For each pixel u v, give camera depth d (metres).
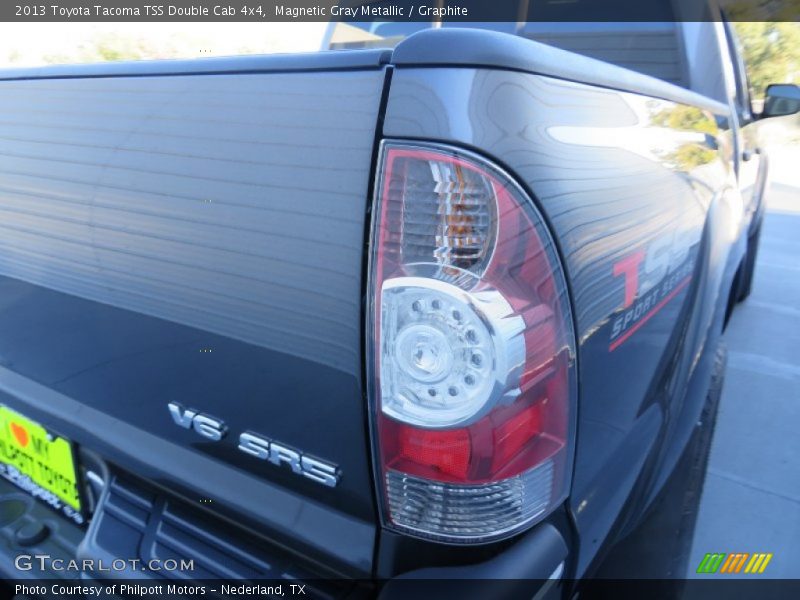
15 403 1.73
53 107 1.46
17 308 1.68
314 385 1.16
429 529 1.12
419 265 1.01
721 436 3.00
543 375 1.08
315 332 1.13
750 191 3.37
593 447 1.28
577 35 2.73
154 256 1.33
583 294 1.14
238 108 1.17
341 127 1.05
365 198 1.03
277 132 1.12
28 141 1.52
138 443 1.47
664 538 1.77
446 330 1.02
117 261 1.40
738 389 3.45
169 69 1.26
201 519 1.43
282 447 1.24
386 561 1.17
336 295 1.09
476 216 0.98
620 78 1.31
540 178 1.03
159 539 1.46
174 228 1.28
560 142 1.08
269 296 1.17
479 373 1.02
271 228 1.14
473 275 0.99
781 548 2.30
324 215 1.08
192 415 1.37
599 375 1.25
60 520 1.71
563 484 1.18
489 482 1.08
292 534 1.25
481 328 1.00
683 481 1.85
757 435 3.02
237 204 1.18
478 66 0.98
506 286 1.01
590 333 1.18
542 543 1.15
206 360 1.30
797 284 5.32
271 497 1.28
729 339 4.12
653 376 1.61
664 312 1.62
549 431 1.12
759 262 6.03
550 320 1.07
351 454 1.15
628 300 1.35
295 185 1.10
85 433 1.56
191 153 1.23
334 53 1.07
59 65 1.45
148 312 1.37
